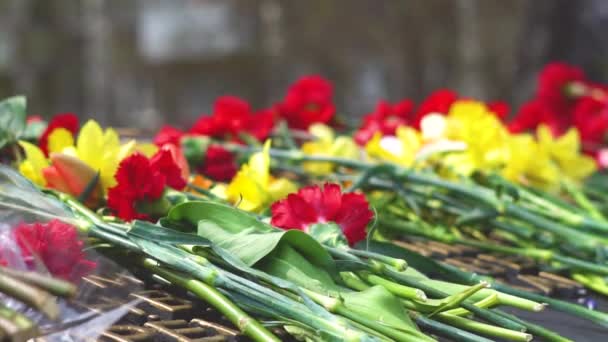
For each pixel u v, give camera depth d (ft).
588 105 6.98
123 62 29.40
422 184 5.51
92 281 4.49
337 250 4.62
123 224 4.72
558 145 6.04
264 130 6.36
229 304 4.46
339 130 6.79
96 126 5.08
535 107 6.99
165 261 4.53
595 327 4.85
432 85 24.53
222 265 4.60
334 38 26.23
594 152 6.88
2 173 4.60
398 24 25.00
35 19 27.78
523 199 5.64
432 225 5.60
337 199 4.75
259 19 28.91
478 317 4.75
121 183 4.89
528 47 12.64
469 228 5.63
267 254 4.59
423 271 4.88
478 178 5.69
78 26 28.60
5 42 27.09
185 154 5.88
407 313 4.51
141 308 4.60
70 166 4.99
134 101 29.48
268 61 28.32
